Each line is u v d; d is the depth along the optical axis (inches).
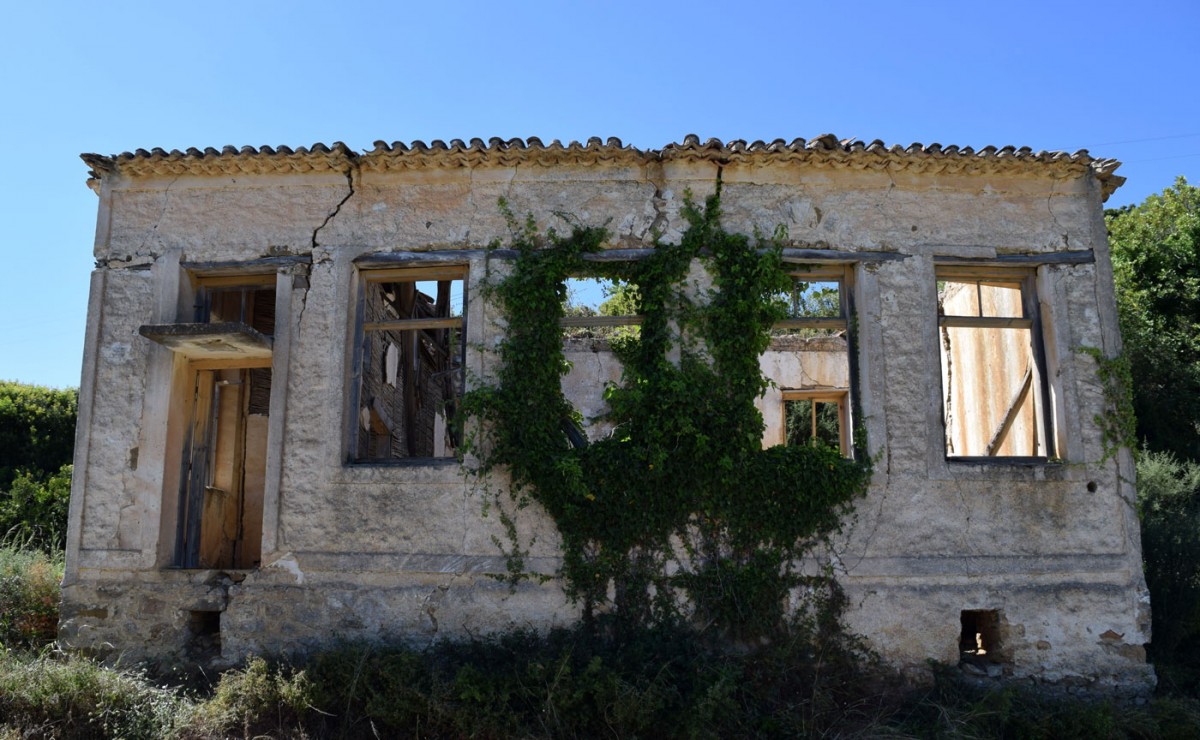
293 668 277.0
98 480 311.9
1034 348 323.3
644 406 300.7
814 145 311.6
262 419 417.1
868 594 295.3
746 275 310.8
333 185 326.0
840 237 319.3
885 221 321.7
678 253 313.0
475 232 319.0
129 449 313.1
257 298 425.1
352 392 315.6
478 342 309.9
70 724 250.1
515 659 278.4
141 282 323.6
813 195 322.0
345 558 299.6
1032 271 327.0
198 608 300.8
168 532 313.0
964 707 273.7
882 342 312.8
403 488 302.8
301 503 304.3
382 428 465.7
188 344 307.4
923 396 309.9
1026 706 273.0
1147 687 292.8
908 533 299.9
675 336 309.0
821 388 565.0
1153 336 538.0
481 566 296.7
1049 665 293.4
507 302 310.5
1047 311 319.9
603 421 308.3
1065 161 319.9
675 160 319.0
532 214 319.3
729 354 305.3
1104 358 314.3
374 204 323.9
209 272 326.6
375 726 262.2
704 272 314.5
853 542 298.2
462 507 300.7
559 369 309.1
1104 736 257.6
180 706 260.8
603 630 289.9
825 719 269.0
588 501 295.1
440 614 294.5
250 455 411.5
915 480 303.7
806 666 286.2
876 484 302.7
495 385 307.7
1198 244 571.8
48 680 257.3
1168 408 522.0
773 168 321.1
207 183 329.1
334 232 322.3
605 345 536.4
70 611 304.8
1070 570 300.7
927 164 318.7
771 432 563.2
